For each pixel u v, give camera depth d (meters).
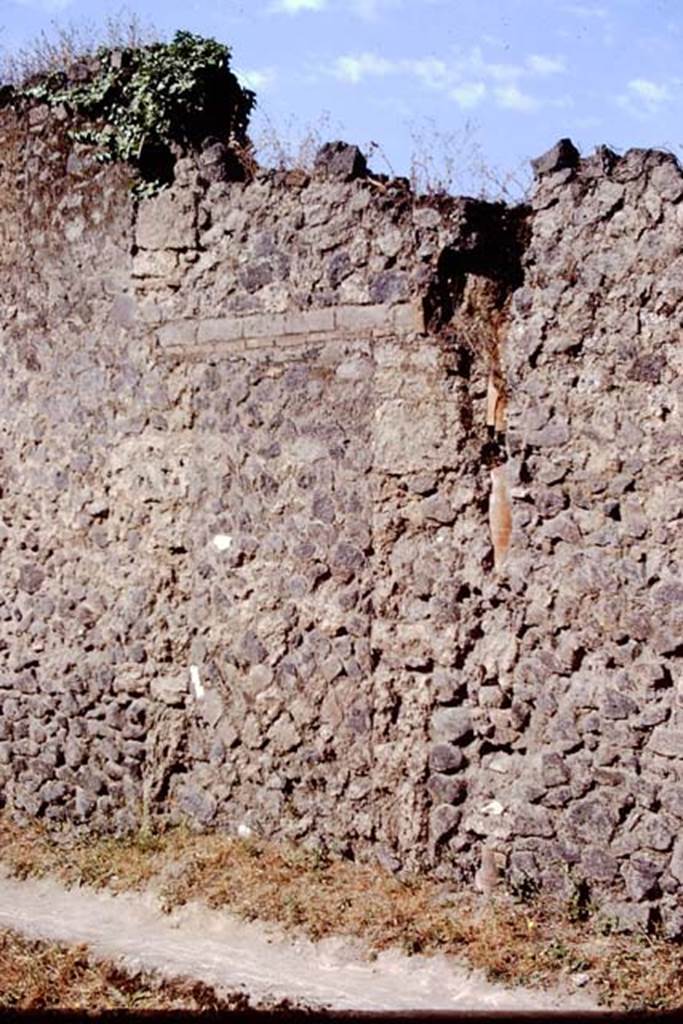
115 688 9.15
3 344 9.73
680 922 7.03
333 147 8.27
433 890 7.75
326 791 8.27
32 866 8.74
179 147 8.91
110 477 9.19
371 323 8.12
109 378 9.19
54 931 7.62
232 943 7.44
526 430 7.55
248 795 8.56
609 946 7.01
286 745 8.41
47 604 9.51
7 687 9.73
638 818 7.18
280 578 8.45
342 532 8.22
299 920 7.51
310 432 8.34
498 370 7.79
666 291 7.11
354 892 7.80
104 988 6.83
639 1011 6.35
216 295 8.73
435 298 7.95
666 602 7.09
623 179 7.24
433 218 7.89
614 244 7.27
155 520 8.98
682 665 7.07
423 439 7.93
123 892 8.20
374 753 8.07
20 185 9.59
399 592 8.02
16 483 9.68
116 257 9.13
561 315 7.44
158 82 8.92
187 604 8.87
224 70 9.10
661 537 7.12
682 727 7.05
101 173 9.20
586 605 7.35
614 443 7.27
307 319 8.35
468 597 7.80
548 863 7.46
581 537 7.38
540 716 7.52
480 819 7.70
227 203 8.68
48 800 9.48
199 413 8.80
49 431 9.50
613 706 7.26
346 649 8.20
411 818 7.92
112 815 9.16
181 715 8.88
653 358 7.15
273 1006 6.54
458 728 7.79
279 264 8.46
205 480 8.77
